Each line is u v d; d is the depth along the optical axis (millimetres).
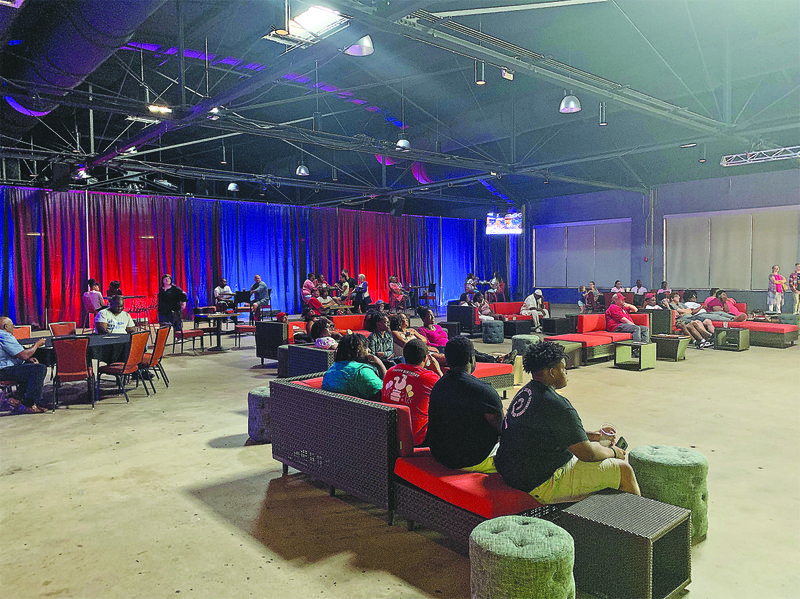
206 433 5172
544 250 23297
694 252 18625
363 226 21938
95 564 2826
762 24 10508
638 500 2619
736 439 4812
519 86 14133
